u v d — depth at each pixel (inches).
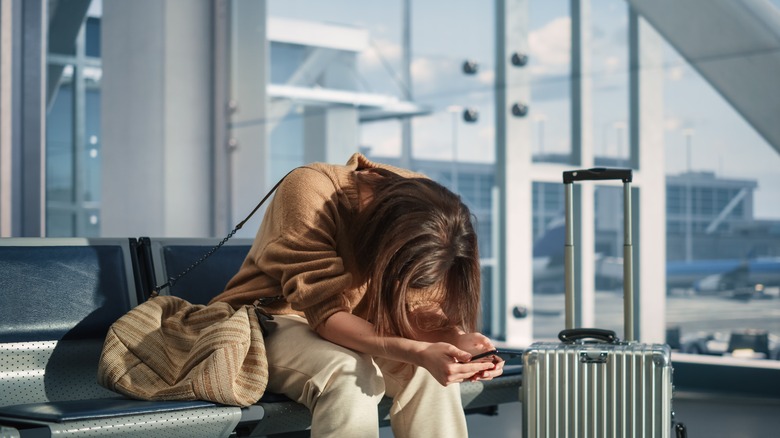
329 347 63.9
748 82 175.0
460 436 66.6
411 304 68.6
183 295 83.9
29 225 236.1
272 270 68.5
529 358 70.5
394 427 67.0
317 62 224.7
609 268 191.0
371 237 66.6
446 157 203.5
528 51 195.9
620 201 189.6
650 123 185.9
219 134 249.8
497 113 197.6
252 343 65.5
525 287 197.0
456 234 66.9
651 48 184.7
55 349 74.3
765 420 148.6
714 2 176.4
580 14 191.0
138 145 247.4
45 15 239.1
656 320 187.9
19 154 235.1
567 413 69.9
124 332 68.2
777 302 175.2
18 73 234.8
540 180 196.1
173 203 245.0
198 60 249.6
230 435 64.4
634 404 68.6
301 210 68.3
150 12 246.4
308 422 66.7
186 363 65.1
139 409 58.2
